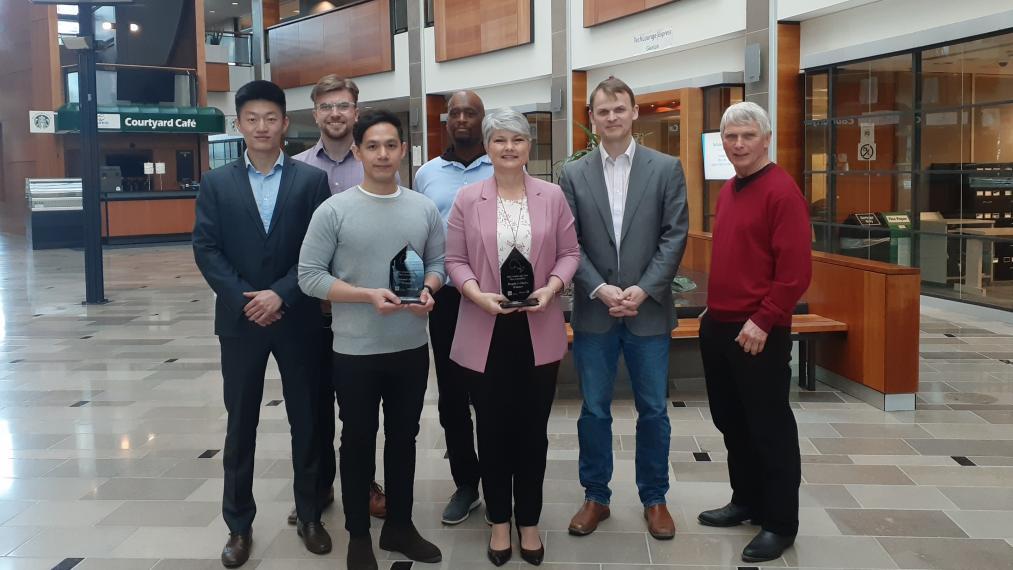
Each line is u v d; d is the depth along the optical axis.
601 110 3.39
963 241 9.11
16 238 20.55
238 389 3.34
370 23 21.70
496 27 17.94
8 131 22.64
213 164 29.47
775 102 11.38
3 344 8.10
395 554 3.40
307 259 3.14
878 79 10.09
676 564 3.26
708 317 3.46
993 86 8.49
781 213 3.12
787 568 3.20
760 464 3.52
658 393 3.50
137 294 11.52
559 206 3.31
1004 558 3.27
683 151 13.29
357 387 3.16
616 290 3.35
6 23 22.09
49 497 4.10
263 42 26.25
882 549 3.36
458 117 3.80
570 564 3.28
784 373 3.25
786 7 11.04
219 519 3.80
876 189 10.28
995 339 7.66
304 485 3.49
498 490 3.31
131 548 3.50
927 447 4.65
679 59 13.87
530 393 3.26
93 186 10.64
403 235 3.15
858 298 5.63
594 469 3.61
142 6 20.36
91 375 6.79
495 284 3.21
